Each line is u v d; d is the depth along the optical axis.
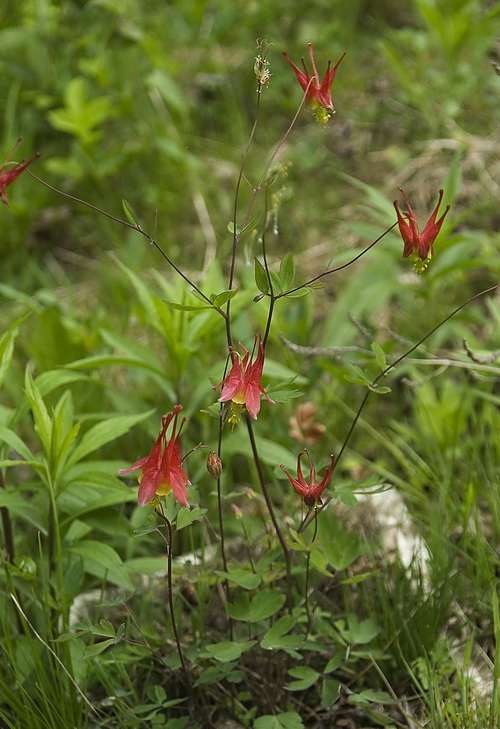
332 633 3.16
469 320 4.61
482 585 3.45
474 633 3.38
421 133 6.32
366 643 3.18
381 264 5.02
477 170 5.86
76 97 5.72
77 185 6.12
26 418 4.24
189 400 4.15
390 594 3.49
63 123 5.78
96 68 6.36
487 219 5.57
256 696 3.25
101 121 6.53
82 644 2.98
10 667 3.14
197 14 6.81
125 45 6.45
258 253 5.68
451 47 6.06
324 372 4.68
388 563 3.49
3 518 3.44
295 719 2.93
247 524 3.49
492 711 2.88
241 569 3.14
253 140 6.41
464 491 3.89
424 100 6.24
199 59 7.03
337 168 6.21
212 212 5.94
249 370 2.62
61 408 3.38
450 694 2.98
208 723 3.09
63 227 6.00
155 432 3.97
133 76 6.36
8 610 3.40
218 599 3.54
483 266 4.86
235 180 6.12
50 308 4.39
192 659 3.15
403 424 4.47
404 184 5.97
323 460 3.11
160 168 6.14
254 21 6.82
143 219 6.00
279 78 6.71
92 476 3.25
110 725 3.15
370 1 7.34
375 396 4.59
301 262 5.56
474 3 6.02
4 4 6.87
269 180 2.91
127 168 6.18
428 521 3.89
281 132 6.50
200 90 6.89
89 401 4.20
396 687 3.26
